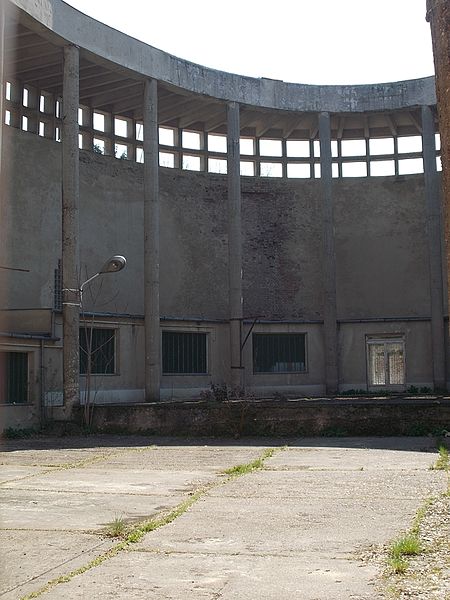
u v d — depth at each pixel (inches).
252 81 1123.3
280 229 1269.7
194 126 1273.4
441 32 256.1
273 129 1310.3
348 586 206.5
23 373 793.6
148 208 975.0
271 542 262.8
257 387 1162.0
